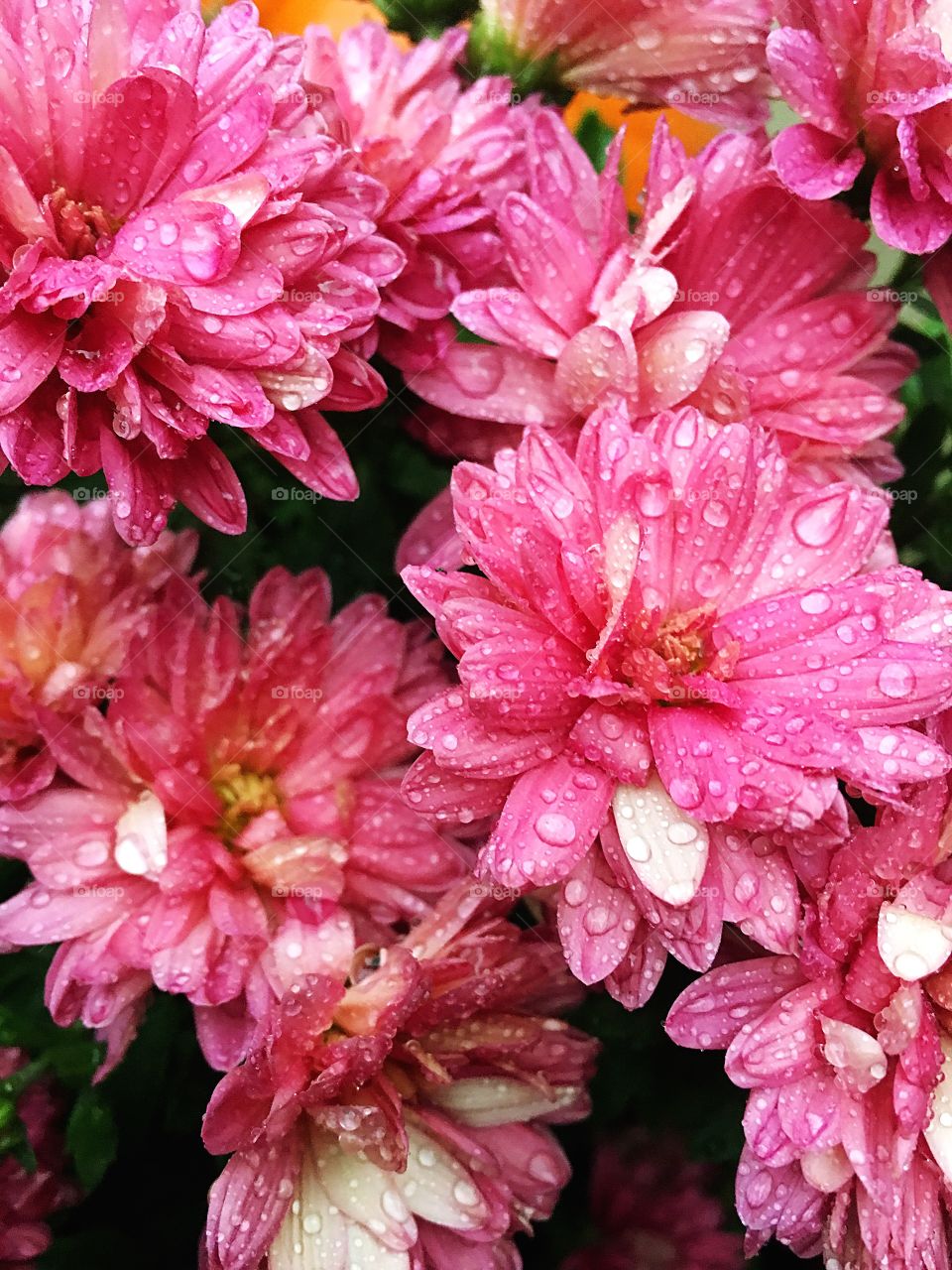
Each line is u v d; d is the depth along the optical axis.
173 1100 0.14
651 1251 0.15
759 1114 0.13
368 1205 0.13
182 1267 0.14
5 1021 0.14
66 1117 0.14
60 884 0.13
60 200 0.13
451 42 0.15
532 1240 0.15
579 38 0.15
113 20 0.13
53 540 0.13
